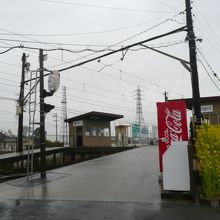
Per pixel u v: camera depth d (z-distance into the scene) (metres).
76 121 36.09
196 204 9.22
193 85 13.30
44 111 17.11
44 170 16.39
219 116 24.38
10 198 11.65
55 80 17.12
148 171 15.33
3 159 22.61
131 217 8.12
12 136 63.53
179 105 12.34
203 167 9.47
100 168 17.86
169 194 9.97
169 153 10.14
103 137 37.28
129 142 49.47
